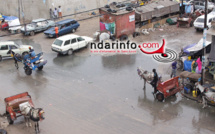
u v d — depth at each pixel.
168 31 27.92
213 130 11.70
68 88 16.33
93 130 11.96
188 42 23.97
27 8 34.53
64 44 21.62
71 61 20.94
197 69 17.09
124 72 18.42
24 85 17.03
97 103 14.41
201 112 13.23
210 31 15.05
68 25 27.97
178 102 14.34
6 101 12.32
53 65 20.25
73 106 14.17
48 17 32.88
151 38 25.80
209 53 17.44
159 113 13.27
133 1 33.53
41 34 29.08
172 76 16.98
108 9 25.12
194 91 14.59
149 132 11.70
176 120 12.60
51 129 12.12
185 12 32.25
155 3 29.69
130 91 15.70
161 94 14.16
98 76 17.94
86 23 32.06
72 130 12.01
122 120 12.72
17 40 27.17
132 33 26.39
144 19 27.39
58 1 32.62
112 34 25.03
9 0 36.28
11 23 29.44
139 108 13.80
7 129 12.16
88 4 35.84
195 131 11.69
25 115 11.60
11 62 21.56
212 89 13.69
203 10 31.83
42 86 16.75
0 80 17.95
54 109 13.91
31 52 18.47
